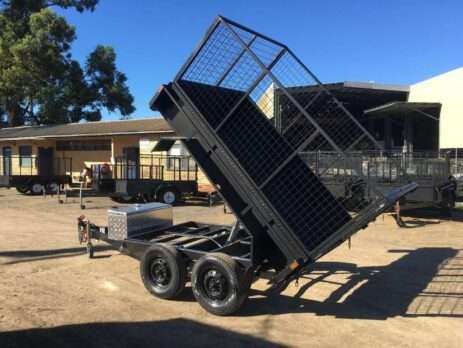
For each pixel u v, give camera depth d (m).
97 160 25.17
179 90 5.59
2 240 9.40
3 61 38.84
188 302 5.66
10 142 29.28
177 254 5.68
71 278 6.63
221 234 6.84
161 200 17.19
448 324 5.00
